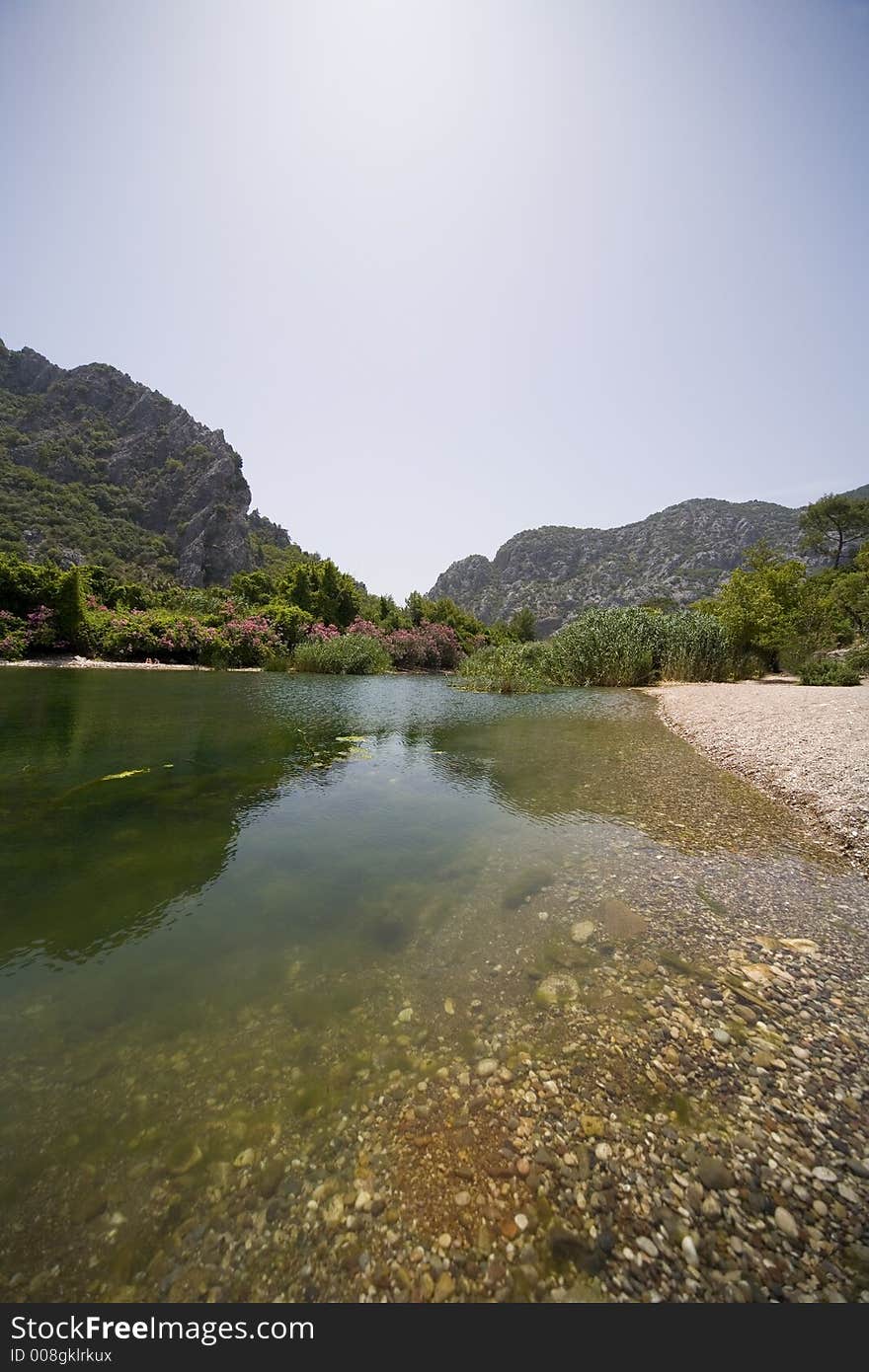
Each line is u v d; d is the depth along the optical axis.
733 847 4.18
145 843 3.99
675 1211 1.51
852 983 2.56
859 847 4.09
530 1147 1.69
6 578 19.48
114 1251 1.38
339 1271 1.36
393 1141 1.70
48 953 2.64
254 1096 1.85
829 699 11.02
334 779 5.84
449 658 29.02
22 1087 1.85
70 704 10.09
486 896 3.33
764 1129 1.76
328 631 25.77
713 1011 2.34
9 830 4.15
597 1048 2.11
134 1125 1.72
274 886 3.39
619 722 9.98
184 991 2.38
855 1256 1.41
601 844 4.20
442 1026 2.22
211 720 9.03
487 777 6.08
